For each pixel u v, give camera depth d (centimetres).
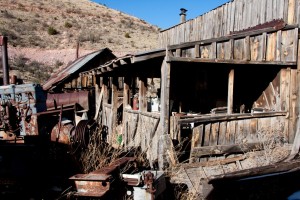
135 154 741
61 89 1631
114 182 465
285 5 938
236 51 783
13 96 675
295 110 839
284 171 453
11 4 4872
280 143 821
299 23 889
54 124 680
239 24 1144
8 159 465
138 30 5294
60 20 4762
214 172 702
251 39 806
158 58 729
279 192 413
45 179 449
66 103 1334
